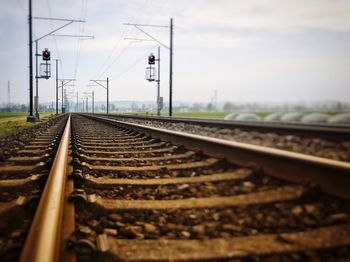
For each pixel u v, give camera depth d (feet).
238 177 12.85
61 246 6.64
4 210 9.27
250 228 8.02
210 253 6.47
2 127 49.93
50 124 70.38
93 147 25.03
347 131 20.53
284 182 11.83
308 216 8.58
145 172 15.40
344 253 6.41
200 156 18.90
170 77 93.76
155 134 30.63
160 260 6.22
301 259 6.27
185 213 9.25
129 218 8.93
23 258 5.62
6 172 15.97
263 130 29.40
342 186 9.46
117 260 6.21
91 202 9.41
